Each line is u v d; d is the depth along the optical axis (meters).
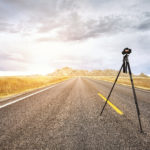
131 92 6.13
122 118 2.29
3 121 2.12
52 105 3.33
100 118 2.29
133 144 1.38
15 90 7.29
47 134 1.63
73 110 2.85
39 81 13.73
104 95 5.08
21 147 1.33
